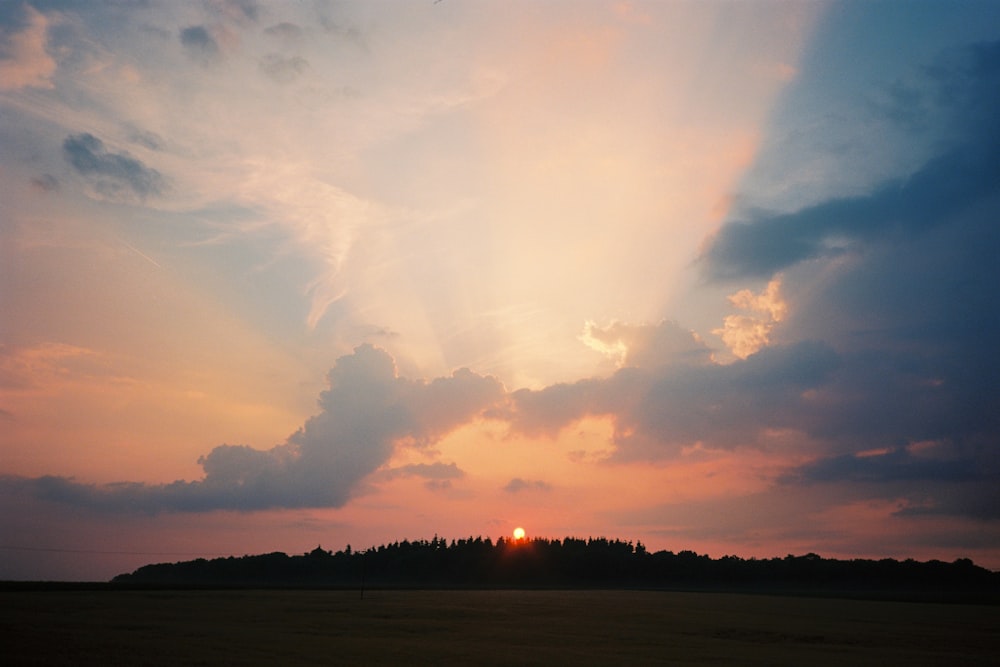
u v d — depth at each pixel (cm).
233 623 9112
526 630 9056
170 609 11481
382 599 16438
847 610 15412
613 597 19750
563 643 7581
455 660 6041
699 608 15038
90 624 8494
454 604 14675
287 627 8756
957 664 6588
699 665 6072
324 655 6141
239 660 5716
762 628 10112
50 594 15300
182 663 5484
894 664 6488
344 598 16550
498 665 5803
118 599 13875
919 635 9400
